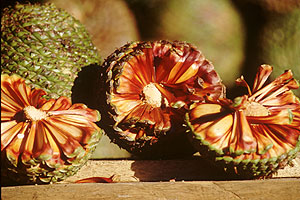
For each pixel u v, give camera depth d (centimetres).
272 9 204
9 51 158
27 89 154
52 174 150
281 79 161
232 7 207
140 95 162
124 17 207
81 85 163
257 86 162
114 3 207
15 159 148
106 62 160
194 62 161
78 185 151
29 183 152
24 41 158
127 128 160
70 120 153
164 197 148
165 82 164
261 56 207
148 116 160
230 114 155
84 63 164
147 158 168
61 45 161
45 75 159
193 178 161
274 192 150
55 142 151
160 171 163
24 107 154
